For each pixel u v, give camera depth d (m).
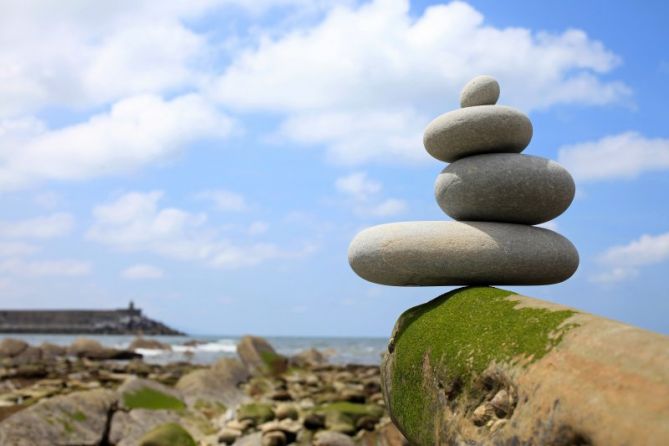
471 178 0.73
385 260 0.73
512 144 0.75
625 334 0.50
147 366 3.14
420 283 0.74
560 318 0.56
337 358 5.11
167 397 1.42
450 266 0.71
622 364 0.48
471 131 0.74
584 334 0.52
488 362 0.57
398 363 0.70
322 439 1.18
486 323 0.61
